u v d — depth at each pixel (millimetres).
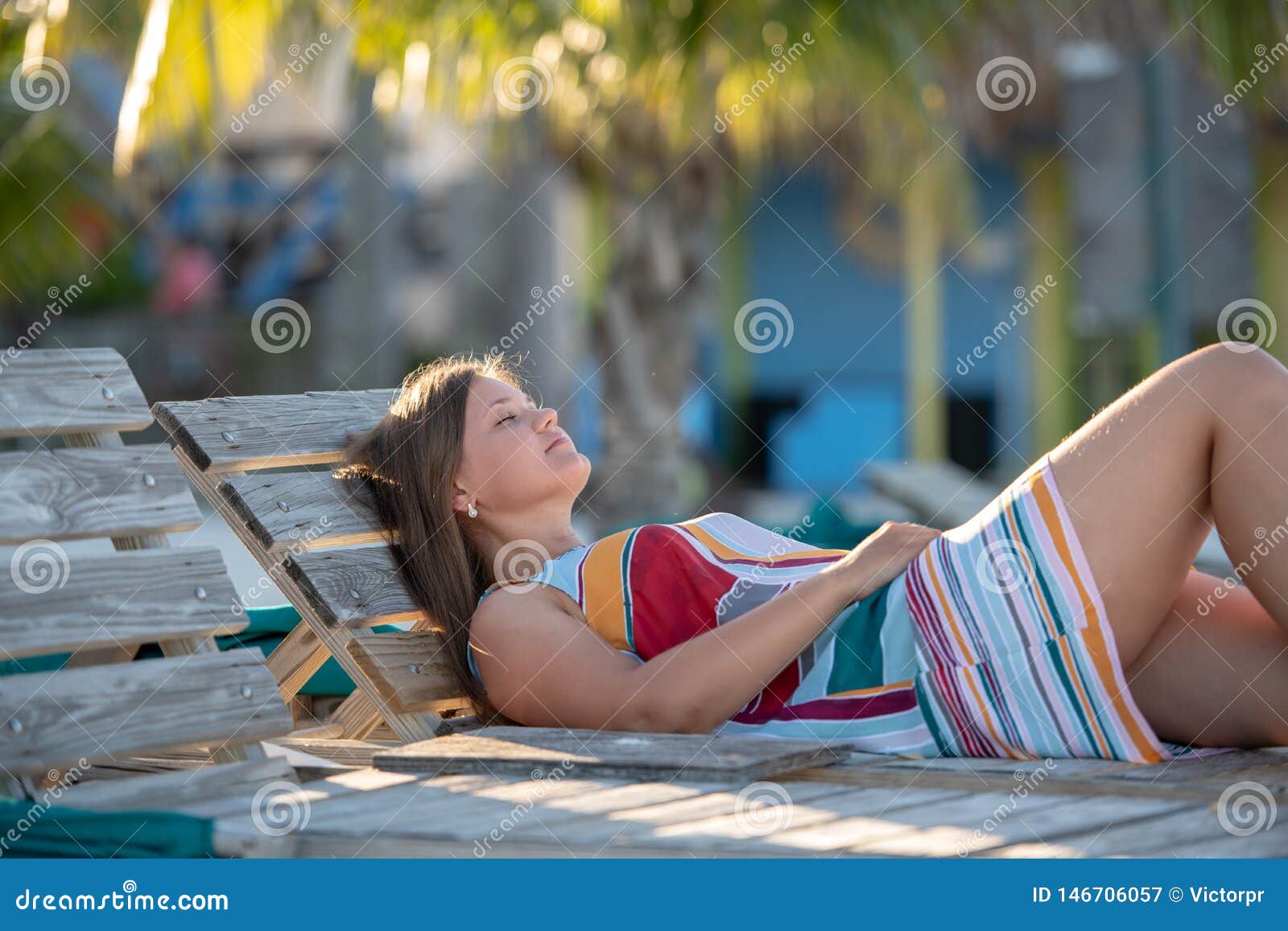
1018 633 5117
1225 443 4961
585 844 3990
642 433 18359
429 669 6164
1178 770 4730
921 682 5234
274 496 6305
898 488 15336
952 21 15023
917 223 29312
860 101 16406
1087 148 24875
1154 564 5035
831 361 30266
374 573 6312
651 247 18031
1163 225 25000
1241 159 24969
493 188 28797
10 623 4949
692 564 5887
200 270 31703
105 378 5914
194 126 14289
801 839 3990
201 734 5094
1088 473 5090
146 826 4219
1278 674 5062
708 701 5309
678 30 14477
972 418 30172
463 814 4375
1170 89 24266
